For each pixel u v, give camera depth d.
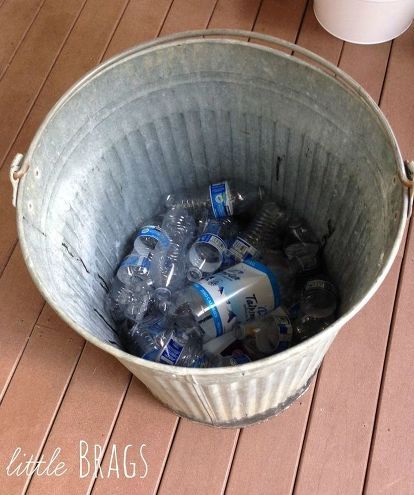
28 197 0.79
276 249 1.13
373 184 0.85
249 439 1.06
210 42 0.87
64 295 0.81
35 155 0.80
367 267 0.84
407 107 1.33
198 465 1.04
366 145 0.84
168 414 1.09
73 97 0.85
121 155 1.01
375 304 1.15
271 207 1.15
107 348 0.66
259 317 1.01
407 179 0.70
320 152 0.95
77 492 1.04
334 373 1.10
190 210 1.17
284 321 1.02
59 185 0.89
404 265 1.17
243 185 1.15
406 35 1.42
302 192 1.07
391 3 1.28
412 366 1.09
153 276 1.07
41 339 1.17
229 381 0.72
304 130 0.94
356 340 1.12
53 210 0.87
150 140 1.03
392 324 1.13
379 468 1.02
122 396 1.11
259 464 1.04
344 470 1.02
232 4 1.49
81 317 0.82
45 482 1.05
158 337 1.02
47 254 0.83
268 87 0.91
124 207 1.09
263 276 0.99
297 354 0.68
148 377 0.81
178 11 1.50
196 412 0.98
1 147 1.39
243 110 0.98
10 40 1.53
